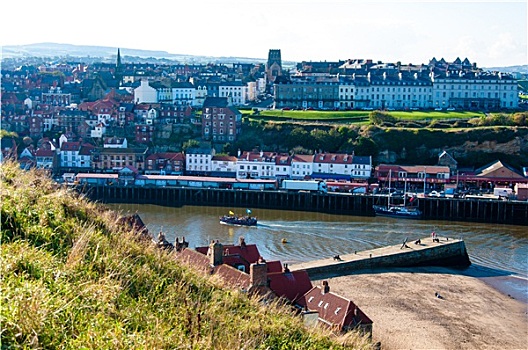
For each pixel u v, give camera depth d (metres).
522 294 82.94
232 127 198.00
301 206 151.38
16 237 21.14
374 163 181.12
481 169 172.00
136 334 18.27
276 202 152.88
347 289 80.00
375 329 64.81
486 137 180.00
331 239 113.62
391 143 183.62
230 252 63.34
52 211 24.50
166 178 162.25
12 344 15.01
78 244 22.28
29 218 23.06
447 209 143.88
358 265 90.94
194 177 164.50
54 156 174.75
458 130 184.38
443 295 80.06
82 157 178.62
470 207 142.38
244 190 154.38
